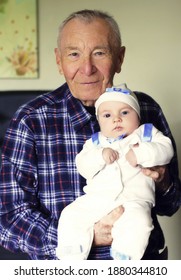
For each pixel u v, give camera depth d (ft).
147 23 8.22
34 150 4.81
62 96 5.11
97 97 4.96
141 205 4.27
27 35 8.16
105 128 4.56
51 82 8.30
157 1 8.19
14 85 8.34
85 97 4.92
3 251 6.47
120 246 4.12
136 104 4.61
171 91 8.32
